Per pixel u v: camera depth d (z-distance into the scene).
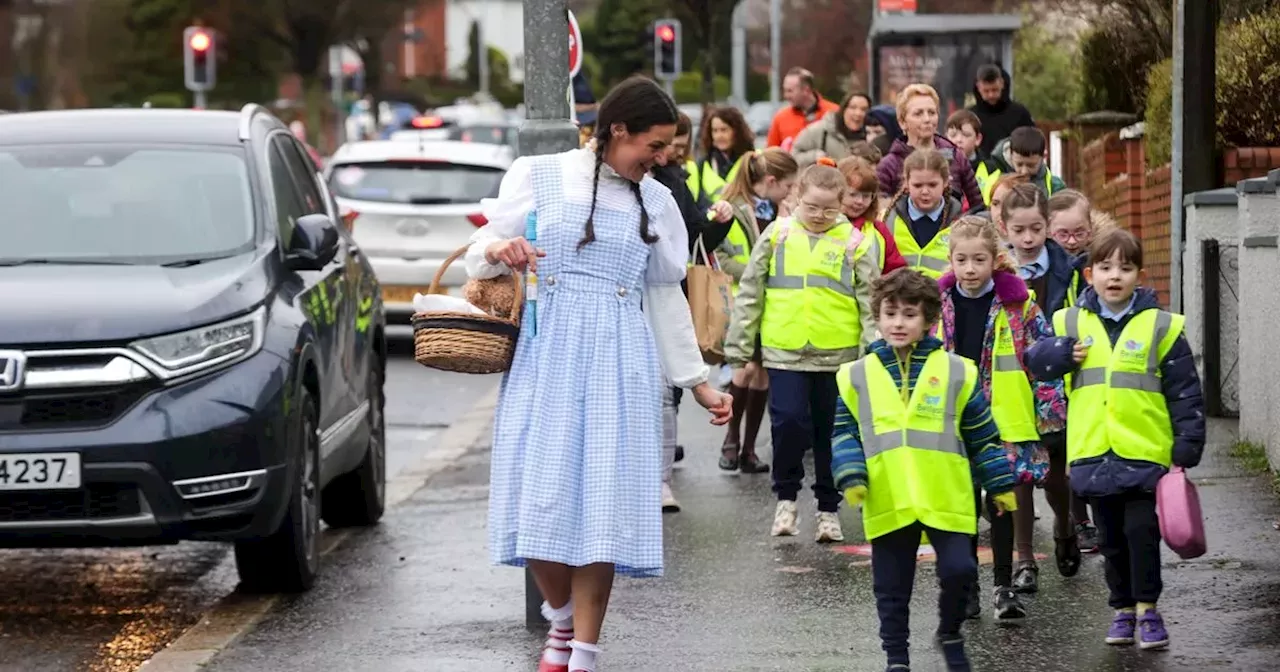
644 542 9.33
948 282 11.77
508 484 9.34
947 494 9.75
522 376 9.40
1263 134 21.58
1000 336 11.70
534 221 9.48
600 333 9.38
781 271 14.14
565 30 11.34
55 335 11.88
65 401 11.85
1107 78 32.47
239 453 11.98
